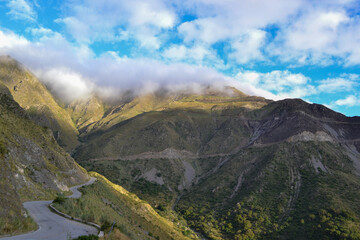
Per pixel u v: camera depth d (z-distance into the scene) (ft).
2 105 243.60
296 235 340.80
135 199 348.59
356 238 300.20
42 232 71.67
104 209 168.96
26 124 257.14
